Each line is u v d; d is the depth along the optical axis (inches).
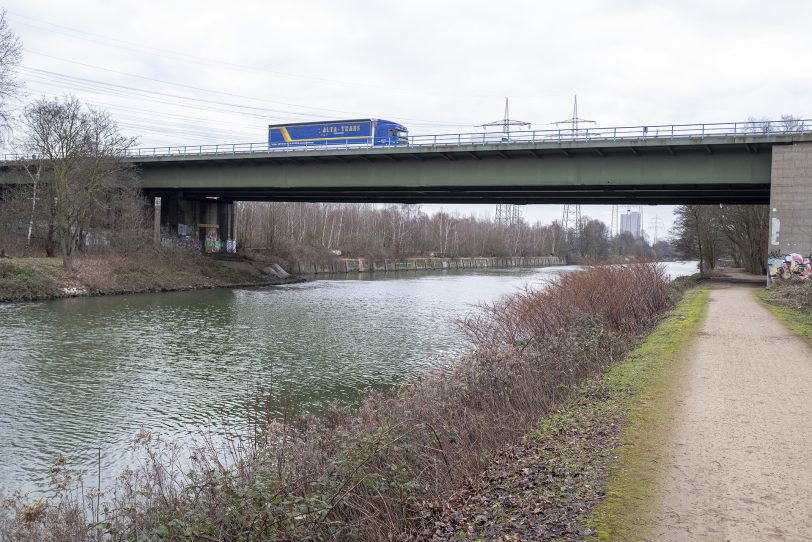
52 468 364.8
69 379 778.8
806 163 1304.1
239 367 858.8
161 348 981.8
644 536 225.9
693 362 547.8
